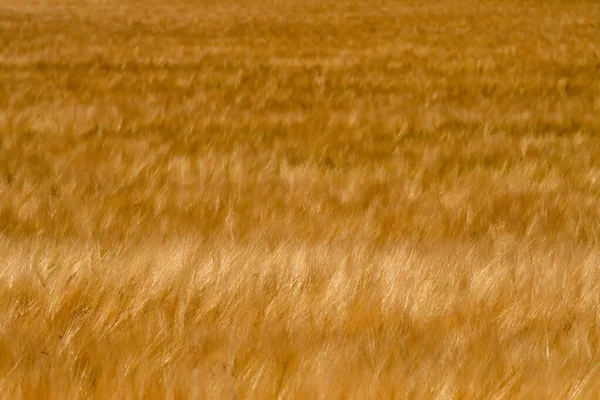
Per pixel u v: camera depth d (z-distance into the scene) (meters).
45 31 43.97
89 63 31.45
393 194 11.66
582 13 57.97
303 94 23.41
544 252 8.38
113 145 15.34
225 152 15.12
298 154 14.91
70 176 12.88
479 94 23.78
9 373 5.04
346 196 11.60
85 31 44.38
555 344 5.63
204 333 5.78
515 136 16.78
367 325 6.00
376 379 4.91
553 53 36.09
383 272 7.08
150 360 5.27
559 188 12.12
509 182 12.50
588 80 27.59
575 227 10.05
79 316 6.03
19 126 17.25
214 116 19.16
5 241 8.98
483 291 6.66
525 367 5.18
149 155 14.63
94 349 5.44
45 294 6.50
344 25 48.59
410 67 30.66
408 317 6.11
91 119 18.38
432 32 45.31
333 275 6.87
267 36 42.81
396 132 17.25
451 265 7.54
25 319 6.06
